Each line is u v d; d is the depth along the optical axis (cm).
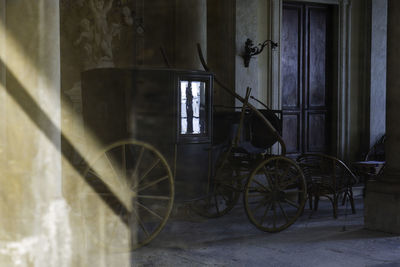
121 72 580
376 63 1152
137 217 556
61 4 808
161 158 564
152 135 592
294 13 1097
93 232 517
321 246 589
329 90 1150
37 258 364
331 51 1146
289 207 844
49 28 388
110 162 551
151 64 880
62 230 385
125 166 555
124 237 537
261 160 707
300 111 1112
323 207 860
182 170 616
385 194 655
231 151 730
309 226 701
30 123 375
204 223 693
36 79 380
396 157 661
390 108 661
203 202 737
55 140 391
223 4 988
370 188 673
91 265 459
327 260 531
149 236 556
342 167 773
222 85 669
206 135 640
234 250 564
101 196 546
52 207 379
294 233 656
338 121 1140
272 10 1028
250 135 725
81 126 805
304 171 781
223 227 677
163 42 880
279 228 660
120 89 581
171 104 598
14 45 378
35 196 369
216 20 998
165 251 547
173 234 615
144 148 581
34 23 381
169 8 871
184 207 708
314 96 1132
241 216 754
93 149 600
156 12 877
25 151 372
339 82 1137
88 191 549
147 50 880
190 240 596
